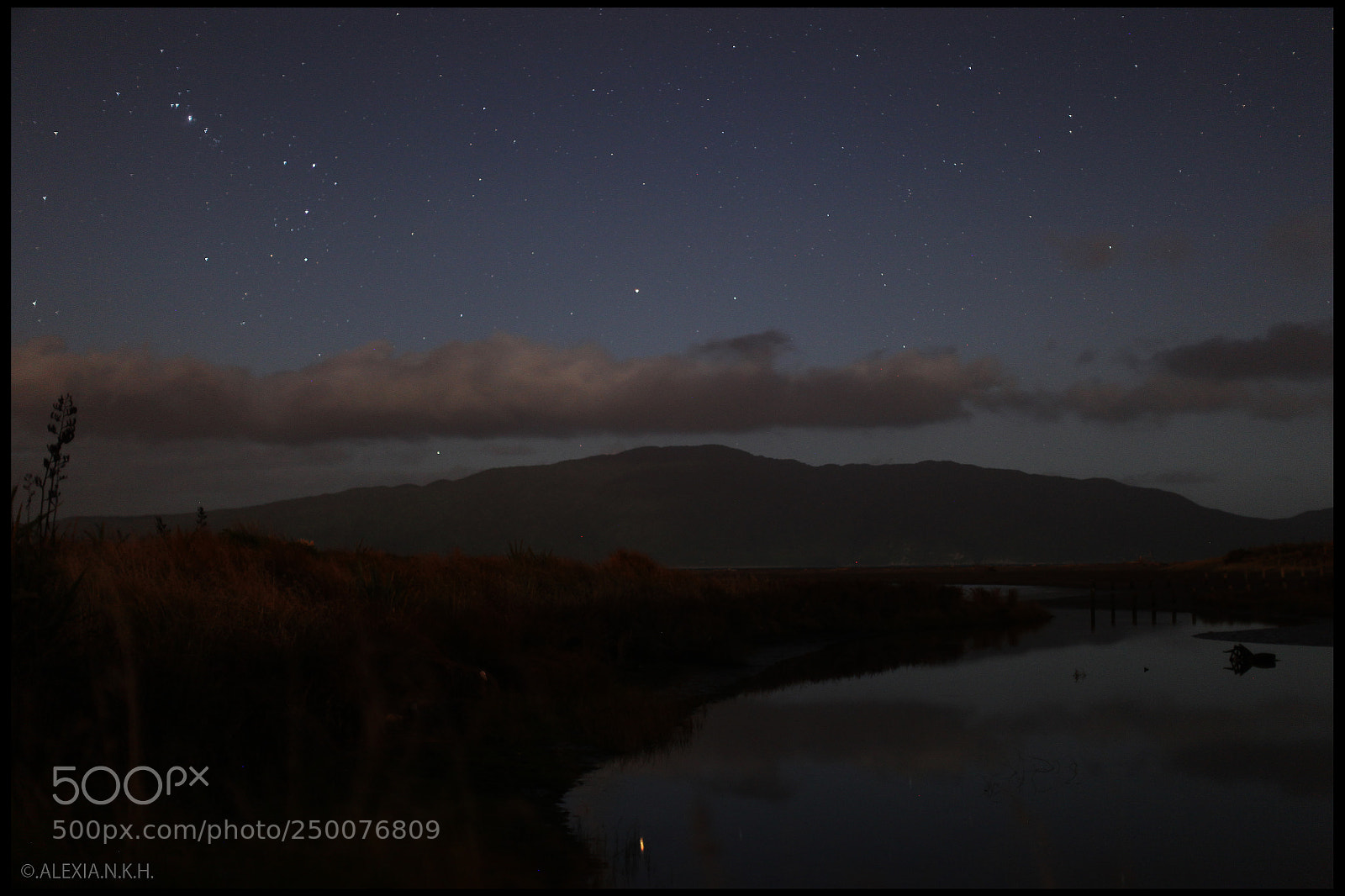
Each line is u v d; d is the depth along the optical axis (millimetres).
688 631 17734
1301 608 30000
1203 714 11805
